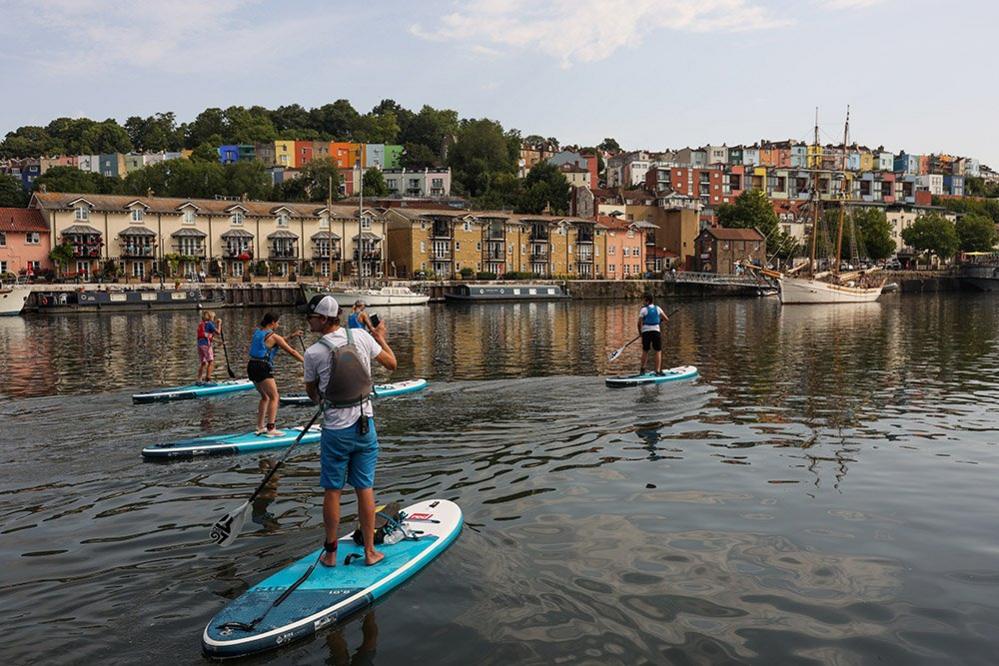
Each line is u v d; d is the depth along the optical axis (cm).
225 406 1516
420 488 934
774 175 15875
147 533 791
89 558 726
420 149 17538
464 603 622
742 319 4950
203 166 12531
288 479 985
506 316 5609
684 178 15000
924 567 694
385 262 9194
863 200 16238
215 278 7950
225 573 686
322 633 579
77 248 7262
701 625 586
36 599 638
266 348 1196
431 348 2961
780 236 11900
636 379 1764
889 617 598
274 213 8344
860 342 3070
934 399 1589
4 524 824
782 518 824
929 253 12638
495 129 16125
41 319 5434
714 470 1017
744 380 1869
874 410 1457
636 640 563
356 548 720
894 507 862
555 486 941
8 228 6962
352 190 13562
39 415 1438
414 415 1391
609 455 1097
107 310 6275
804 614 604
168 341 3462
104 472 1027
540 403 1518
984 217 13625
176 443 1137
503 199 13762
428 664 534
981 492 920
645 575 675
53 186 12412
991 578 670
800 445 1162
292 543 752
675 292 9544
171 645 563
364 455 670
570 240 10112
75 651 555
